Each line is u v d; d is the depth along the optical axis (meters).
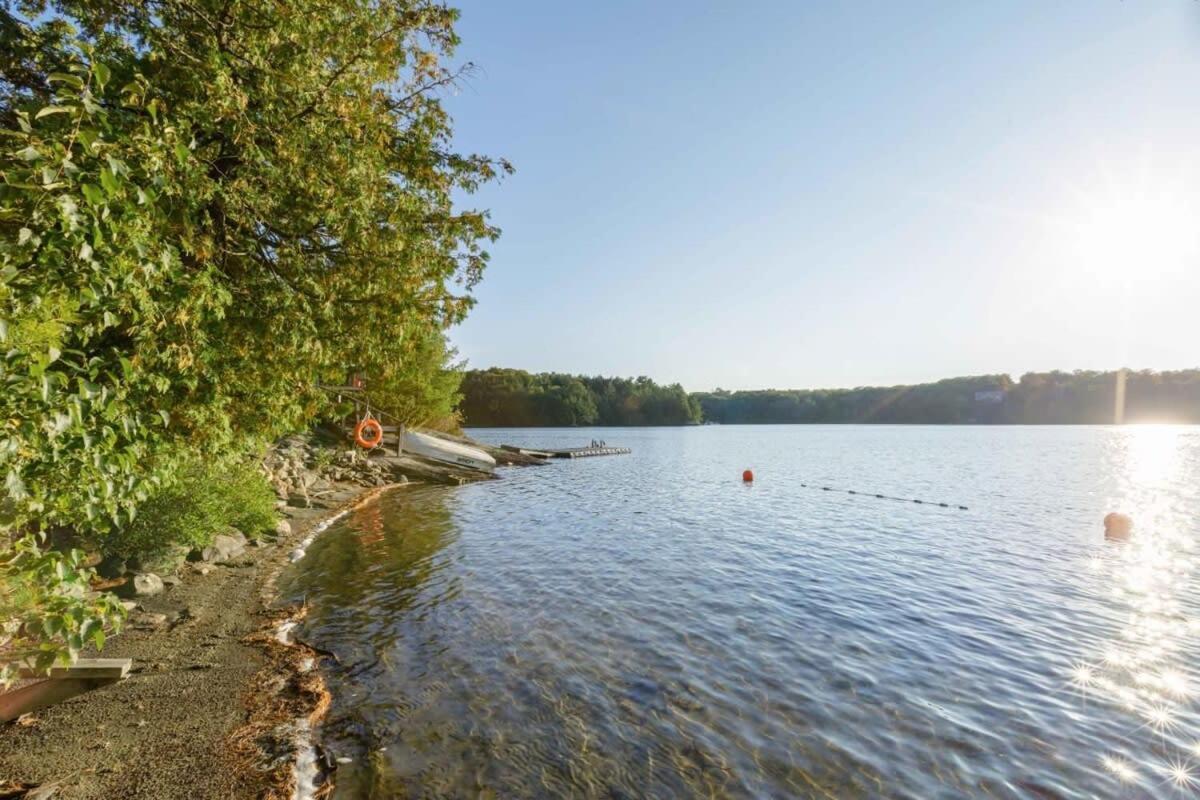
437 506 24.25
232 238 8.80
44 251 4.12
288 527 17.50
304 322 9.24
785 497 28.59
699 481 35.81
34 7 7.79
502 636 9.95
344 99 8.88
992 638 10.23
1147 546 17.80
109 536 11.32
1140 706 7.91
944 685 8.44
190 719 6.95
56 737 6.42
